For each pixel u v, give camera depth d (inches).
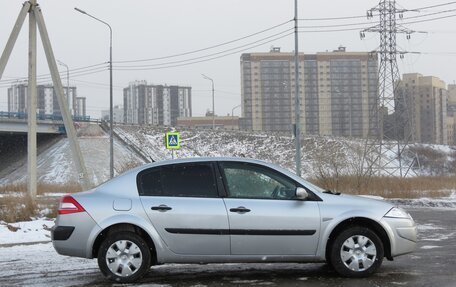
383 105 1691.7
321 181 1003.9
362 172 1049.5
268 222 261.4
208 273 289.1
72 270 301.7
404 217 275.7
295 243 262.8
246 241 260.8
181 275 284.0
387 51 1690.5
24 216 510.3
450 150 2476.6
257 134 2652.6
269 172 273.4
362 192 968.3
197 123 3858.3
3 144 2449.6
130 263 262.2
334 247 267.6
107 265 261.3
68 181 1771.7
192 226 260.1
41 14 706.8
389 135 2053.4
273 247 262.1
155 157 2283.5
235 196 266.8
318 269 296.0
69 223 261.9
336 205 268.8
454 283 255.0
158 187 269.0
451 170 2180.1
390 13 1679.4
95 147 2294.5
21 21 691.4
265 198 267.3
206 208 262.1
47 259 336.5
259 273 287.4
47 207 557.3
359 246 268.7
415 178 1147.9
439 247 369.1
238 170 272.7
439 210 727.1
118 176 275.6
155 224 261.0
